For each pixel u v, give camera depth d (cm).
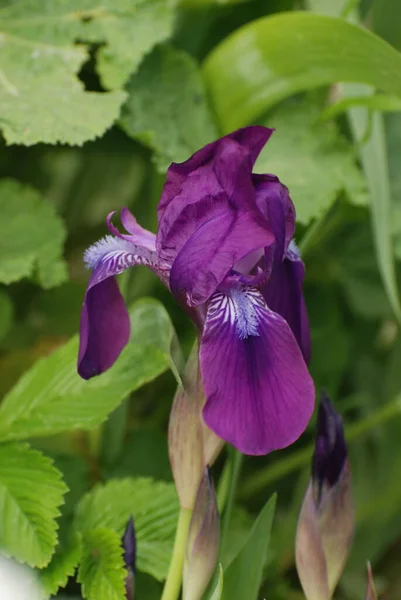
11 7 74
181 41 79
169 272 62
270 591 80
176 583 64
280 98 75
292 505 82
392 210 80
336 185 76
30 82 72
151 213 79
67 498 73
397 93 71
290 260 64
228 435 59
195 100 75
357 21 78
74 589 74
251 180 61
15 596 65
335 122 80
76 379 69
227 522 67
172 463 63
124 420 75
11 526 65
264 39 73
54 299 83
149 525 69
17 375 80
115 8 75
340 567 64
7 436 67
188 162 62
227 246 61
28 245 75
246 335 60
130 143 81
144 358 69
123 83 74
